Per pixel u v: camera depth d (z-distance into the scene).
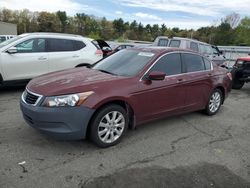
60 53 8.04
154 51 5.19
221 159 4.16
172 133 5.10
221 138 5.02
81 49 8.51
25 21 88.12
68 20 93.62
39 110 3.84
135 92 4.45
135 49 5.50
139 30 97.19
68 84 4.09
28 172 3.49
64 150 4.11
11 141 4.31
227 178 3.62
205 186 3.40
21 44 7.41
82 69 5.15
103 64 5.33
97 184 3.32
